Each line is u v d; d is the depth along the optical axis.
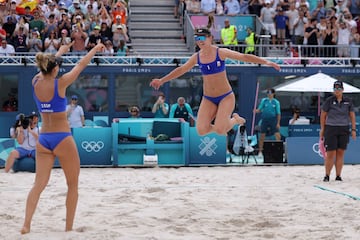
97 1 35.22
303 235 12.45
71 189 12.50
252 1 37.03
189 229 13.08
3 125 30.94
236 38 34.44
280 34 35.56
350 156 27.55
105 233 12.34
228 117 14.20
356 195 17.64
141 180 21.56
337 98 20.73
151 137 27.44
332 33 34.72
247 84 31.95
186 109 29.50
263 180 21.39
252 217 14.36
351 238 12.11
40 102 11.98
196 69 31.94
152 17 37.91
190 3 36.41
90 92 31.67
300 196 17.38
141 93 31.91
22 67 30.92
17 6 33.84
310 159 27.44
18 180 21.45
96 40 32.41
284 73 32.16
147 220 13.94
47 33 33.22
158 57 31.66
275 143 27.69
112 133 27.25
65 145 12.11
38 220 13.98
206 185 19.97
